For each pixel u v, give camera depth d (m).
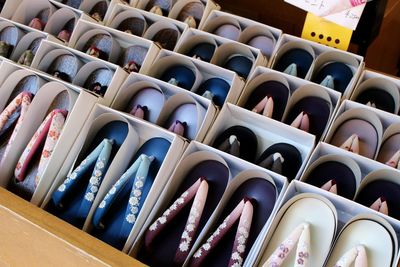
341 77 1.12
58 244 0.70
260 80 1.10
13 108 1.02
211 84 1.12
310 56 1.17
